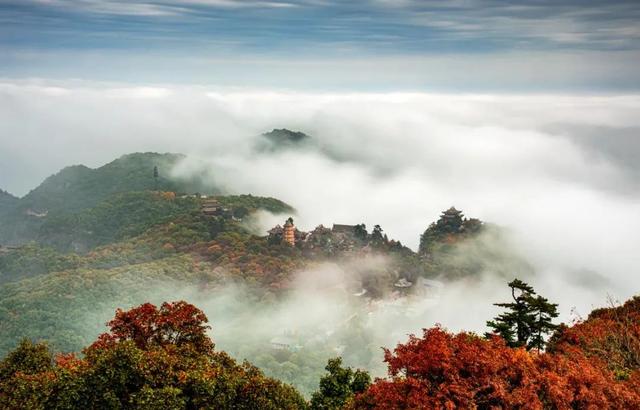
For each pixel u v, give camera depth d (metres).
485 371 25.56
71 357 35.66
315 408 41.09
